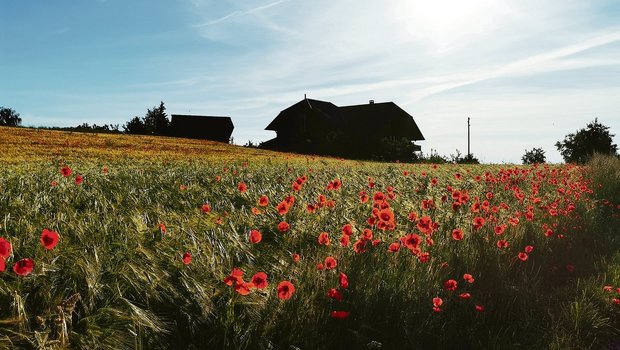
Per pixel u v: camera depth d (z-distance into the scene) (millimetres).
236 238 5711
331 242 6469
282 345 4152
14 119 78625
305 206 8031
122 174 13594
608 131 52625
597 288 6477
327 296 4707
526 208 10406
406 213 8711
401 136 63938
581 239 9172
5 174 12703
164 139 51469
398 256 6129
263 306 4426
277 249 6023
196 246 5113
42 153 25938
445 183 15125
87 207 7625
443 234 7578
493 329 5301
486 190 13266
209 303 4238
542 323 5586
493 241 7438
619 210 12984
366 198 7574
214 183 11961
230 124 82375
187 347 3914
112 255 4598
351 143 59844
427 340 4711
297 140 62344
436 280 5750
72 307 3693
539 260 7594
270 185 11055
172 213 6898
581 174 17641
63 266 4238
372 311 4777
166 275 4434
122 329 3727
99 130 63625
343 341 4383
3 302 3674
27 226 5414
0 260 3494
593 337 5523
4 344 3299
